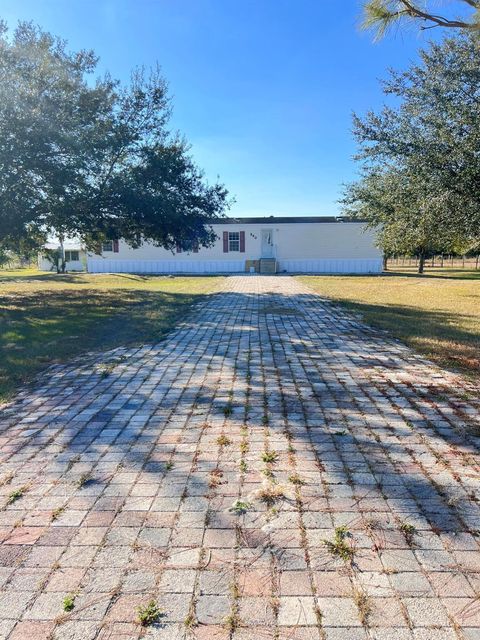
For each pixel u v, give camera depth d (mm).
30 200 11367
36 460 2807
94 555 1915
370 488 2434
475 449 2900
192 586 1734
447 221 10297
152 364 5211
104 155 12000
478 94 9742
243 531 2070
